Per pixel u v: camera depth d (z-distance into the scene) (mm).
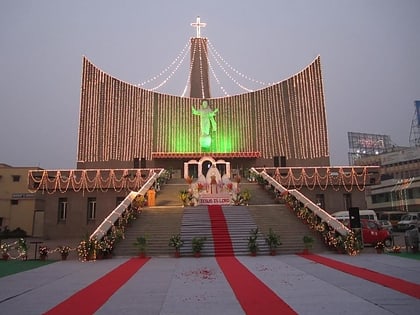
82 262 16172
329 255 17141
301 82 44156
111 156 41312
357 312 7344
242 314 7309
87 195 33938
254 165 42344
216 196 26656
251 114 43812
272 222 21719
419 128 63031
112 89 42844
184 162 41938
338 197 34938
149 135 42312
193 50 49531
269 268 13281
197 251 17328
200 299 8594
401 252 18000
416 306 7758
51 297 9078
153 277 11797
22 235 41656
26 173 45781
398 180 55812
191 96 47219
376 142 76562
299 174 35125
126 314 7438
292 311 7465
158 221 21875
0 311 7809
